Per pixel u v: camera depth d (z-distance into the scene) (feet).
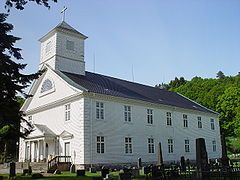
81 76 133.49
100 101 118.21
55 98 126.31
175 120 151.74
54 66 128.98
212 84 275.80
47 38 137.59
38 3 48.39
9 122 65.21
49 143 124.16
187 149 153.89
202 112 169.27
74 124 114.01
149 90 163.94
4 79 59.77
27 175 93.50
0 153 145.18
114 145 118.42
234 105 215.72
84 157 106.93
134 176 78.18
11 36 59.62
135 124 129.70
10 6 48.29
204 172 58.80
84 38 140.56
